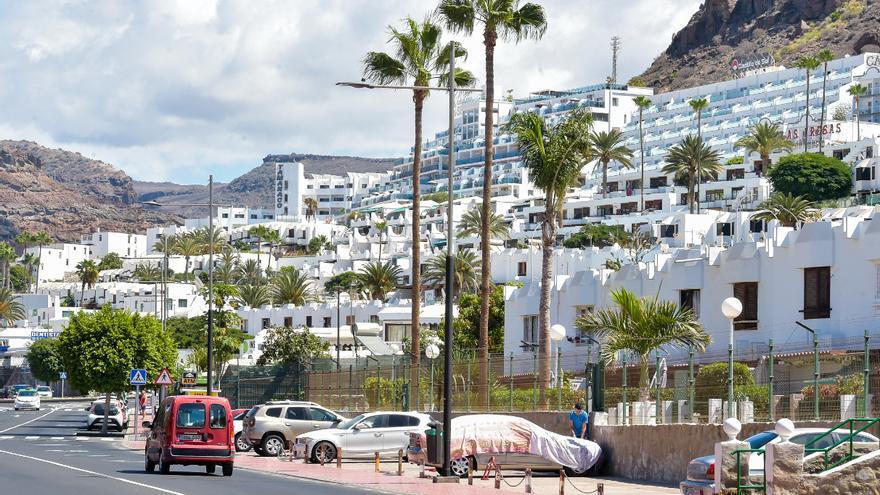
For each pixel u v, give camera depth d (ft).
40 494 112.98
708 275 236.84
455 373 210.79
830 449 105.19
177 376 381.19
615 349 174.81
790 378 182.09
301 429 203.00
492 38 223.51
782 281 222.07
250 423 202.80
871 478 102.12
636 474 152.66
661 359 179.01
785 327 220.64
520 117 215.51
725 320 232.32
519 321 289.33
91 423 296.30
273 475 156.76
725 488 106.22
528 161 214.69
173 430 149.28
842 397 124.36
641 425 152.35
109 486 123.85
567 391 182.91
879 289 204.74
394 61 241.76
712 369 174.60
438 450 150.20
